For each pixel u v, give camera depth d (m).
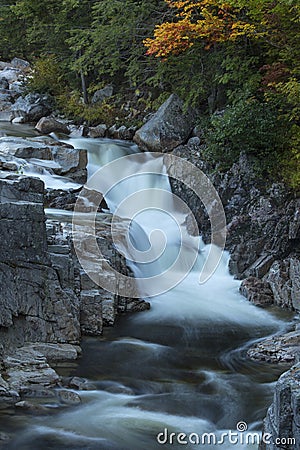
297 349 10.77
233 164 17.11
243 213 16.33
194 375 9.88
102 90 24.48
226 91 19.75
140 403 8.70
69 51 25.72
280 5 15.87
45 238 10.35
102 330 11.32
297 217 15.15
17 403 8.29
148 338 11.34
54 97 24.39
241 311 13.17
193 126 19.83
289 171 16.33
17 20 28.41
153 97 23.14
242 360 10.62
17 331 9.89
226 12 17.55
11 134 20.86
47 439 7.50
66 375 9.48
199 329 12.02
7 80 27.69
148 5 21.11
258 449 6.95
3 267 9.72
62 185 16.97
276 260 15.08
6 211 9.83
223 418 8.38
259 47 19.14
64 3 23.20
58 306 10.38
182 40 18.58
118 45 22.39
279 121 16.89
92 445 7.41
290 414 6.05
